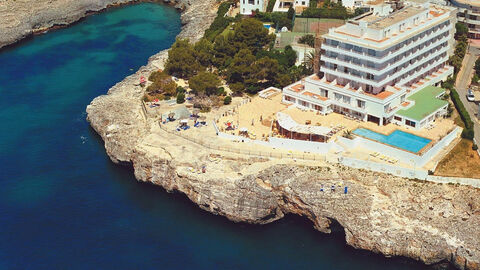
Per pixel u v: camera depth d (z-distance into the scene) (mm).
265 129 182250
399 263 146875
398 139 171750
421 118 176125
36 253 149625
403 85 190875
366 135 174000
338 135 174750
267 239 155500
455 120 183750
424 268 145750
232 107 197750
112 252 150000
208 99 199750
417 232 146625
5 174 179625
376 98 176500
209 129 183875
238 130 181375
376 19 187125
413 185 157375
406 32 183875
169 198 169750
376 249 147625
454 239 144375
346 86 184875
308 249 151875
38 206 166125
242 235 156750
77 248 151250
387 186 157000
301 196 156375
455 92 198375
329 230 156750
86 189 173125
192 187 163125
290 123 176625
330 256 149500
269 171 162875
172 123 188750
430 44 195375
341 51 183375
